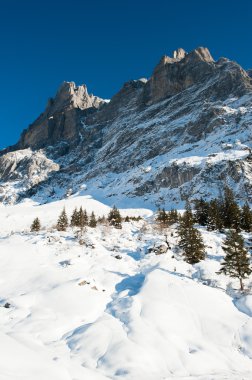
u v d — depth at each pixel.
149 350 18.31
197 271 33.44
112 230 59.22
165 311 22.69
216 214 64.31
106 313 23.38
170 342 19.78
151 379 15.79
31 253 36.19
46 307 22.75
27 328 19.78
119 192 172.50
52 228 69.94
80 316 22.27
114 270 32.78
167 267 33.41
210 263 35.31
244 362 19.28
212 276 31.56
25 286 26.89
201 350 19.58
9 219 119.12
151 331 20.30
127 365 16.52
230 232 32.38
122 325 21.16
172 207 133.25
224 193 120.06
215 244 48.34
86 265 33.16
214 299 25.33
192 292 25.62
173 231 57.78
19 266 31.55
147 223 70.62
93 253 38.25
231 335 21.42
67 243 43.28
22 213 129.25
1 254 34.94
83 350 18.06
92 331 19.81
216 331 21.78
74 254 37.28
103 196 177.12
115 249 41.91
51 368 12.76
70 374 13.77
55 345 18.52
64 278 28.39
